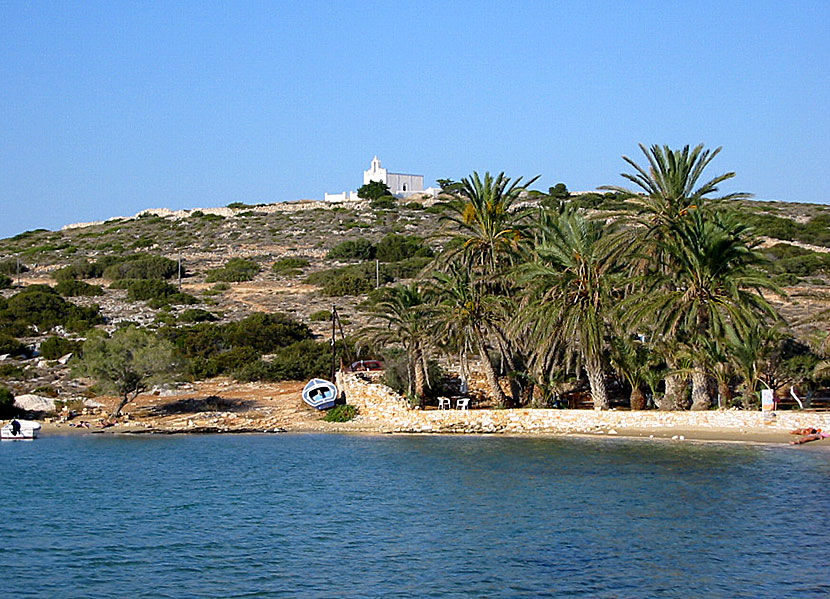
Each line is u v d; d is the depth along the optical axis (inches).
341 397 2596.0
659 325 2037.4
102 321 3897.6
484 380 2514.8
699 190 2079.2
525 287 2241.6
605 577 1012.5
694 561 1062.4
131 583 1015.6
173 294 4458.7
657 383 2194.9
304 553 1131.3
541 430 2194.9
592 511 1325.0
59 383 2871.6
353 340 2785.4
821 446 1831.9
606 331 2121.1
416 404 2417.6
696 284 2023.9
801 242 5246.1
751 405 2087.8
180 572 1055.0
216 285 4756.4
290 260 5359.3
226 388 2896.2
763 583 978.7
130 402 2716.5
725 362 2062.0
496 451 1910.7
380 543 1175.0
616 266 2188.7
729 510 1305.4
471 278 2267.5
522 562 1074.7
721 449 1823.3
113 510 1400.1
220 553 1136.2
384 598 956.6
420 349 2397.9
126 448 2090.3
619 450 1862.7
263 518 1331.2
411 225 6392.7
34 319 3809.1
